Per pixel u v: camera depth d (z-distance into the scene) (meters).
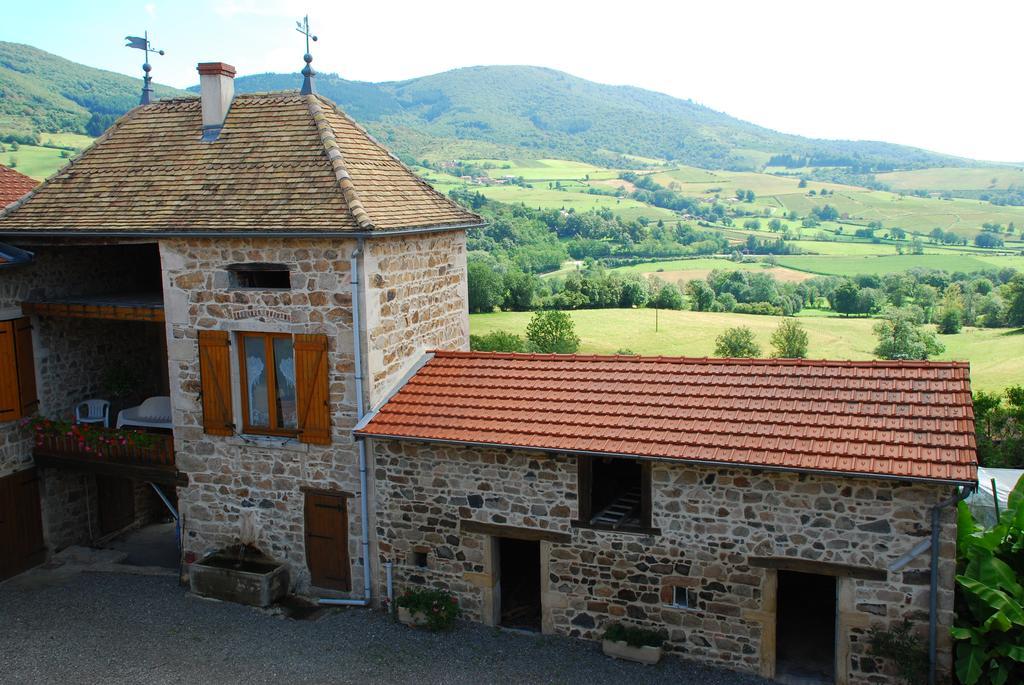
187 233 11.39
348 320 11.15
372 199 11.65
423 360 12.65
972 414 9.20
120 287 15.19
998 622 8.53
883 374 10.13
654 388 10.77
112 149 13.40
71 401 14.20
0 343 12.73
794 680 9.65
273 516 12.11
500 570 11.94
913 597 8.97
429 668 10.06
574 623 10.62
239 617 11.52
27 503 13.41
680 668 9.91
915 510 8.83
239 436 12.02
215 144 12.81
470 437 10.48
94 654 10.55
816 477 9.14
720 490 9.59
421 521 11.24
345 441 11.45
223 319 11.81
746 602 9.66
